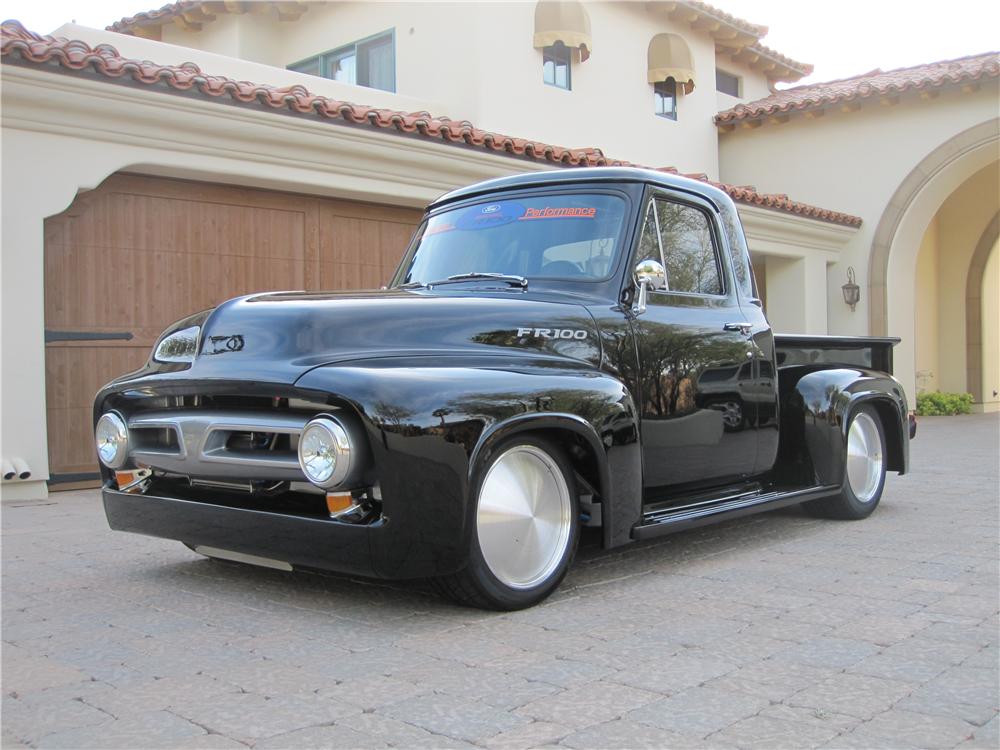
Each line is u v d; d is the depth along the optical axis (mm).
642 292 4363
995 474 8227
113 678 2943
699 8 16078
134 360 7941
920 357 18984
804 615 3623
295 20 15320
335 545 3373
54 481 7484
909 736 2455
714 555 4789
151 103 7461
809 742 2414
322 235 9219
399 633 3395
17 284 7043
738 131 17406
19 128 7020
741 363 4941
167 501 3861
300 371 3418
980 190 18719
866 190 15852
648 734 2465
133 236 7957
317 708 2660
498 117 13180
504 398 3557
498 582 3607
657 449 4418
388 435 3250
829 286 16172
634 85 15555
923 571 4383
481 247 4711
